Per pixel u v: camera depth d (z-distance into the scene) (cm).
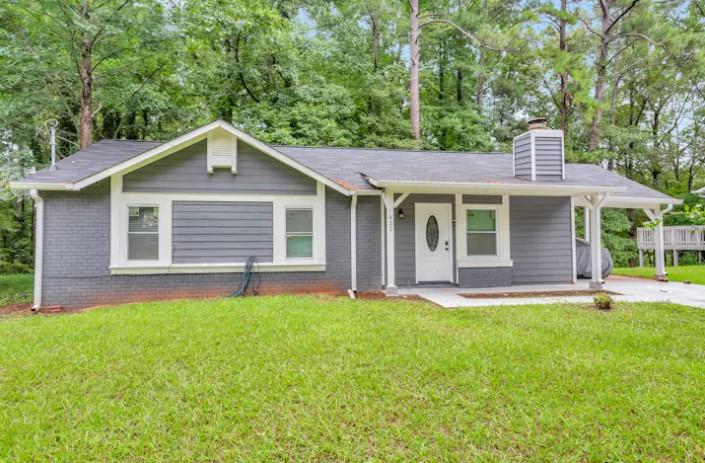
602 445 277
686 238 1655
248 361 421
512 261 1006
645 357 441
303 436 292
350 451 274
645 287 995
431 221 1009
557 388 360
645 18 1426
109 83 1352
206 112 1709
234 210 859
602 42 1370
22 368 403
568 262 1063
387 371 398
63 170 819
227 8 1506
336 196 905
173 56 1408
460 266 975
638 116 2539
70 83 1295
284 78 1772
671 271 1369
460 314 660
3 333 529
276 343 476
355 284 905
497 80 2150
